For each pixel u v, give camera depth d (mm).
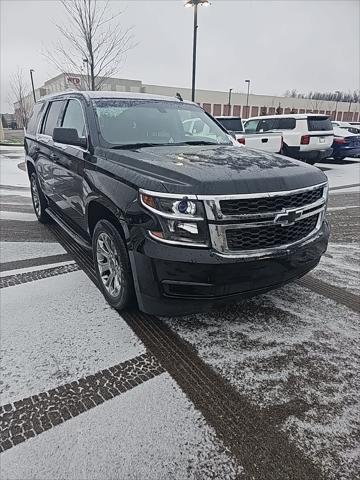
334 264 4113
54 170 4176
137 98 3912
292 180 2508
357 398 2092
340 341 2639
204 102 53188
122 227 2523
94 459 1700
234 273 2320
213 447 1774
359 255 4418
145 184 2375
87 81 13031
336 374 2291
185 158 2781
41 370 2287
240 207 2277
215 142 3893
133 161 2725
